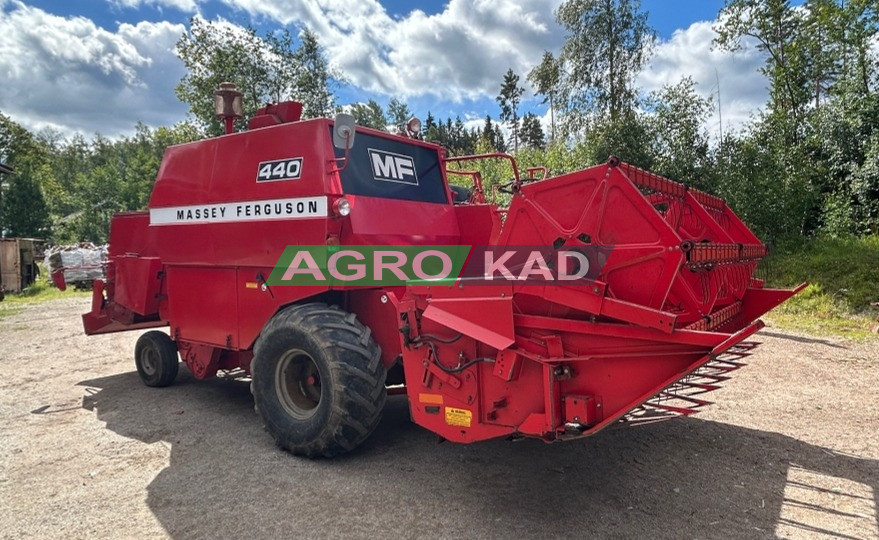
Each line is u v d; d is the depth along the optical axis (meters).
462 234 5.10
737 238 4.72
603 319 2.93
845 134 14.59
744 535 2.89
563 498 3.31
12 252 17.80
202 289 4.98
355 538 2.87
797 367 6.55
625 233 2.85
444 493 3.38
